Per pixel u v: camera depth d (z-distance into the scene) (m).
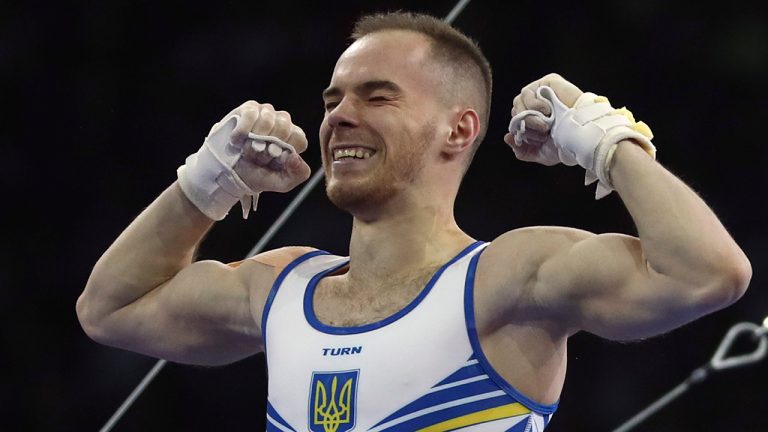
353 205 8.27
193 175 8.96
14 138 19.12
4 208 19.00
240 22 19.20
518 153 8.42
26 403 18.34
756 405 17.48
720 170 18.53
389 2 18.97
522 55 18.73
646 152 7.78
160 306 9.16
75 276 18.94
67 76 19.19
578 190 18.33
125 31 19.20
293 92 19.06
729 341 14.23
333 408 7.77
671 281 7.21
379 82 8.30
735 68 18.33
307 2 19.12
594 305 7.60
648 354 17.89
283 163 8.80
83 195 19.12
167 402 18.23
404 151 8.23
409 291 8.08
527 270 7.79
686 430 17.66
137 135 19.14
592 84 18.62
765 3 18.19
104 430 10.67
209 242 18.42
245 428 18.23
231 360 9.33
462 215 18.56
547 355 7.92
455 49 8.66
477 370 7.65
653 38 18.47
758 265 18.09
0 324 18.62
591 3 18.59
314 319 8.20
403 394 7.62
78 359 18.58
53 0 19.12
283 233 18.48
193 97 19.17
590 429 17.83
